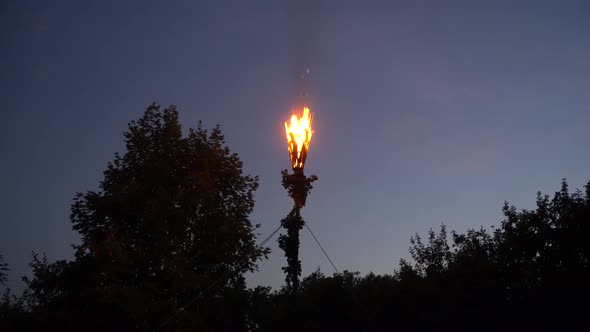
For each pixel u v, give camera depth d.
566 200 25.03
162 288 24.91
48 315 24.59
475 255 25.12
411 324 22.25
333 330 21.03
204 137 28.41
